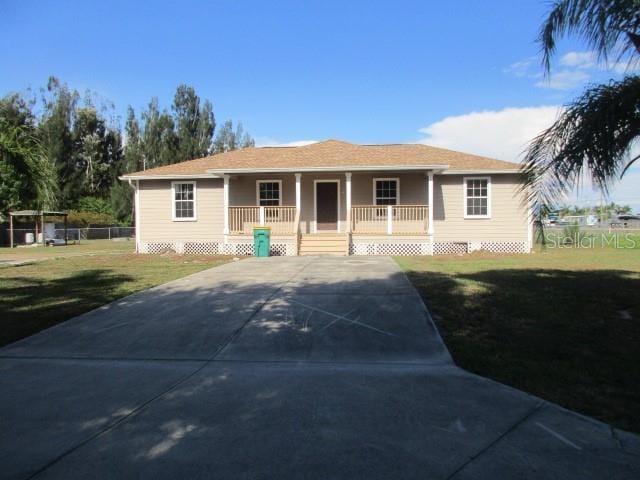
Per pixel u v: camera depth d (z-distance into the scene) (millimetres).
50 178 10859
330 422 3762
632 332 6246
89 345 6070
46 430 3684
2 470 3082
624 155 6191
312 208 19734
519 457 3186
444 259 15617
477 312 7312
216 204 19828
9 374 5066
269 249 17766
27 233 31578
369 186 19562
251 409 4047
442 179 19094
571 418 3793
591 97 6086
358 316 7125
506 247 18953
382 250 18297
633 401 4141
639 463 3109
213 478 2967
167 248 20000
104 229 40031
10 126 10336
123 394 4453
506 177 18844
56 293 9445
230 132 57656
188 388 4598
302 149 21422
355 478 2943
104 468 3100
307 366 5234
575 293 8734
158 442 3455
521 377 4742
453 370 5023
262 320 6988
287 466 3094
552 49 6824
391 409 4012
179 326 6777
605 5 6141
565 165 6352
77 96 51188
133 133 51625
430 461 3141
